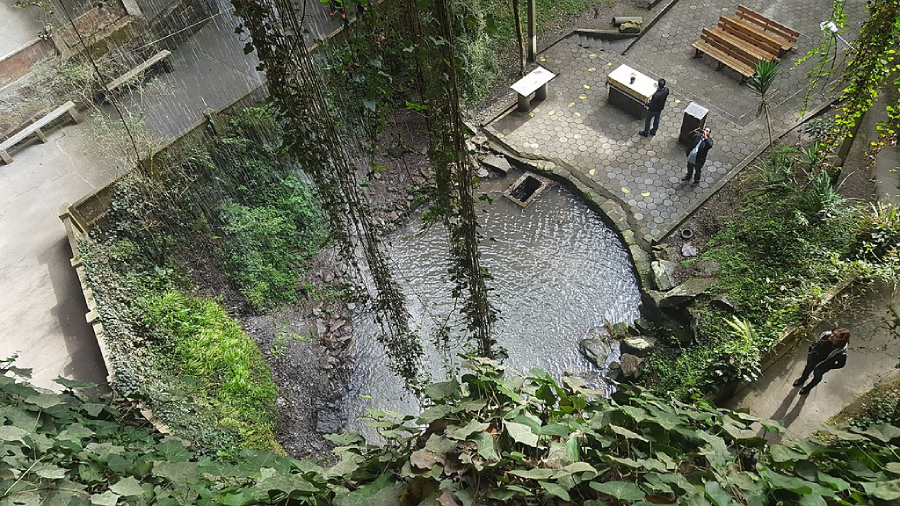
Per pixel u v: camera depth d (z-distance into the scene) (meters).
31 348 8.05
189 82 10.71
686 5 12.05
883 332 7.15
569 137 10.56
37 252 8.91
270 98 5.12
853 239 7.77
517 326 8.85
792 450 2.52
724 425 2.61
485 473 2.40
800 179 8.93
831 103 9.95
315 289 9.45
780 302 7.60
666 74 11.12
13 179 9.62
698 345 7.80
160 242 9.14
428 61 4.34
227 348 8.25
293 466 2.69
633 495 2.16
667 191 9.70
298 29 4.72
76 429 3.96
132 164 9.03
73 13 11.05
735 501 2.18
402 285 9.33
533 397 2.78
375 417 2.85
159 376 7.64
